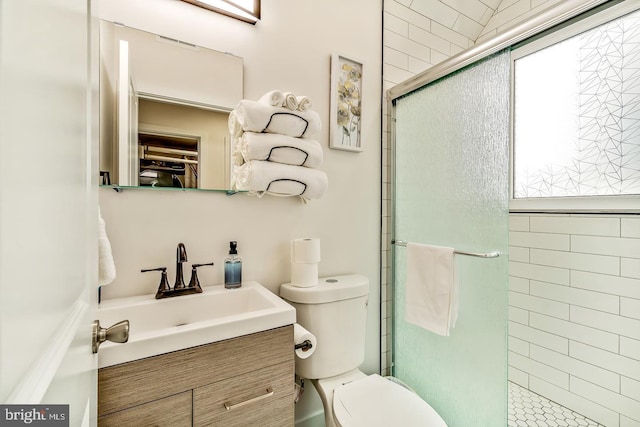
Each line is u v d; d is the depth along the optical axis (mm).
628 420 1376
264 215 1211
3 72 205
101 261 683
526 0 1754
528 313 1775
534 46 1756
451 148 1325
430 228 1416
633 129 1395
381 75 1567
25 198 242
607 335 1453
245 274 1167
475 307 1232
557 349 1641
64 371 323
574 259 1573
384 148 1598
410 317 1402
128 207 952
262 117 999
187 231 1049
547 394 1679
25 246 241
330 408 1061
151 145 980
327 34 1373
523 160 1831
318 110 1347
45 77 283
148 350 666
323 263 1381
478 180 1217
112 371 628
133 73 952
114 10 928
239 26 1143
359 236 1503
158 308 910
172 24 1018
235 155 1094
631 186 1398
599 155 1508
